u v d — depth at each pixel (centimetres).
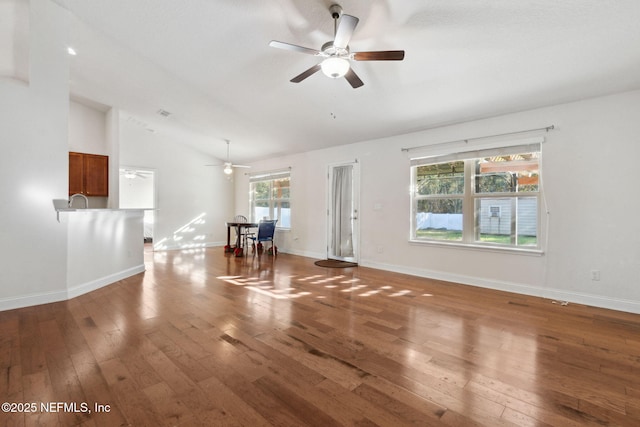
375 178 527
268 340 239
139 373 189
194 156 787
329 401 164
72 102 549
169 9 277
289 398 167
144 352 216
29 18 311
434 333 255
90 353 214
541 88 319
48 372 189
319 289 389
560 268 348
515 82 314
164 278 443
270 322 276
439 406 161
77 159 543
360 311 307
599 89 310
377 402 164
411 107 396
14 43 371
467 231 425
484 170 412
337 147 592
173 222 750
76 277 352
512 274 381
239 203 859
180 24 296
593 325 274
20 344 227
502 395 171
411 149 476
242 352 218
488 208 409
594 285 328
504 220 396
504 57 280
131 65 399
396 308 317
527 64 285
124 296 352
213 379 184
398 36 268
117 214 425
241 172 852
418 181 483
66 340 234
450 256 435
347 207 580
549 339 245
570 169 340
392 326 269
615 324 277
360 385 180
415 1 229
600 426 147
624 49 251
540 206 364
